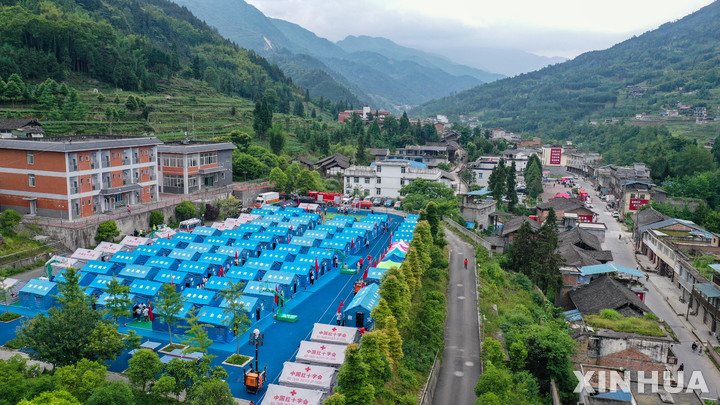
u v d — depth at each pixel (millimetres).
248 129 176625
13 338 49125
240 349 48938
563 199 138000
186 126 162125
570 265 85625
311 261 69812
